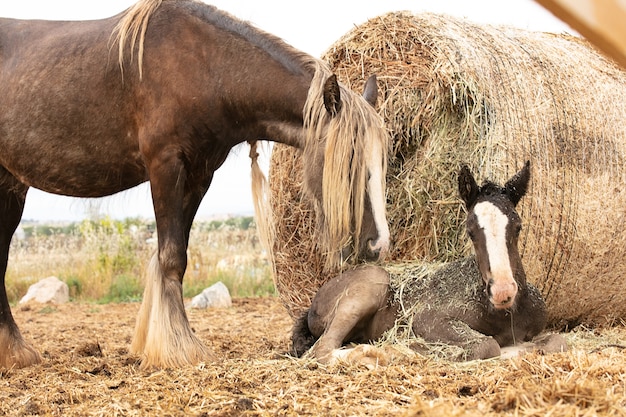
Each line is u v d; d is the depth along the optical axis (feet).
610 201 16.79
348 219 13.80
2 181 16.87
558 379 9.63
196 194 15.71
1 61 16.26
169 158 14.52
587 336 16.71
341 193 13.70
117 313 31.63
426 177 17.12
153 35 14.94
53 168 15.69
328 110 13.83
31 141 15.57
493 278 12.73
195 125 14.69
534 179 15.94
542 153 16.05
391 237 17.70
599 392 8.73
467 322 14.24
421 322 14.43
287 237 19.12
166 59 14.69
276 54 14.92
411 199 17.35
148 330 14.57
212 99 14.75
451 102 16.84
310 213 18.66
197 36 14.94
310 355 14.28
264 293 38.73
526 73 16.74
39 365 15.84
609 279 17.44
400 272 15.88
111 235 43.52
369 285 15.01
